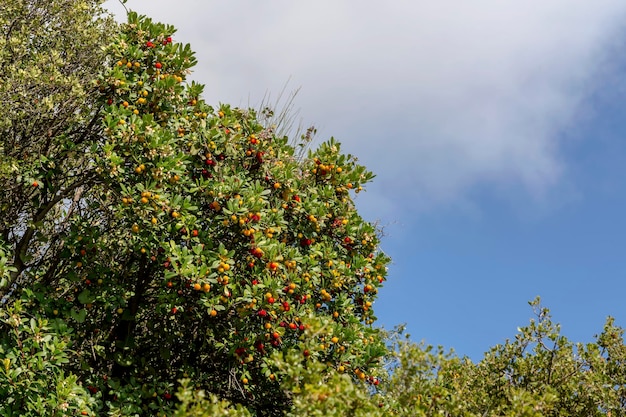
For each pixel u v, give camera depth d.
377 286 8.50
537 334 7.76
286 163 8.18
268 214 7.31
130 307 7.79
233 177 7.16
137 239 7.06
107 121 6.82
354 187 8.83
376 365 7.05
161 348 7.65
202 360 7.88
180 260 6.51
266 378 7.47
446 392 5.22
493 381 7.52
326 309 8.05
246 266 7.18
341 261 8.12
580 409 7.21
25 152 7.32
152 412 7.18
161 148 6.88
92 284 7.62
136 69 7.52
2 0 7.74
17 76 6.99
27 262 7.77
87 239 7.52
